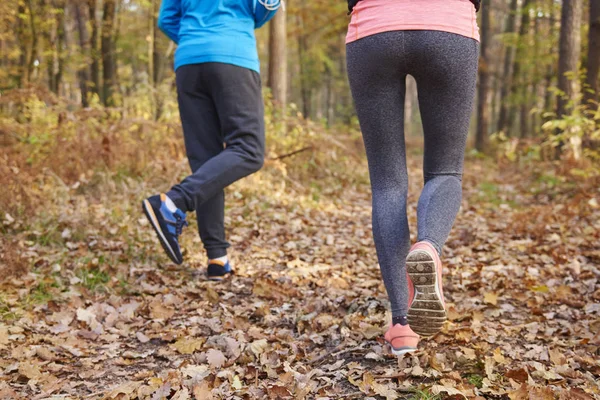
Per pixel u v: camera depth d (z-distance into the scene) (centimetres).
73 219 406
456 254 413
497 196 734
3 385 197
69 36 1571
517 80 1748
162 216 261
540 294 304
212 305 295
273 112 831
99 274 329
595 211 529
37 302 286
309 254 420
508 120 2048
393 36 185
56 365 218
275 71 1005
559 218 516
